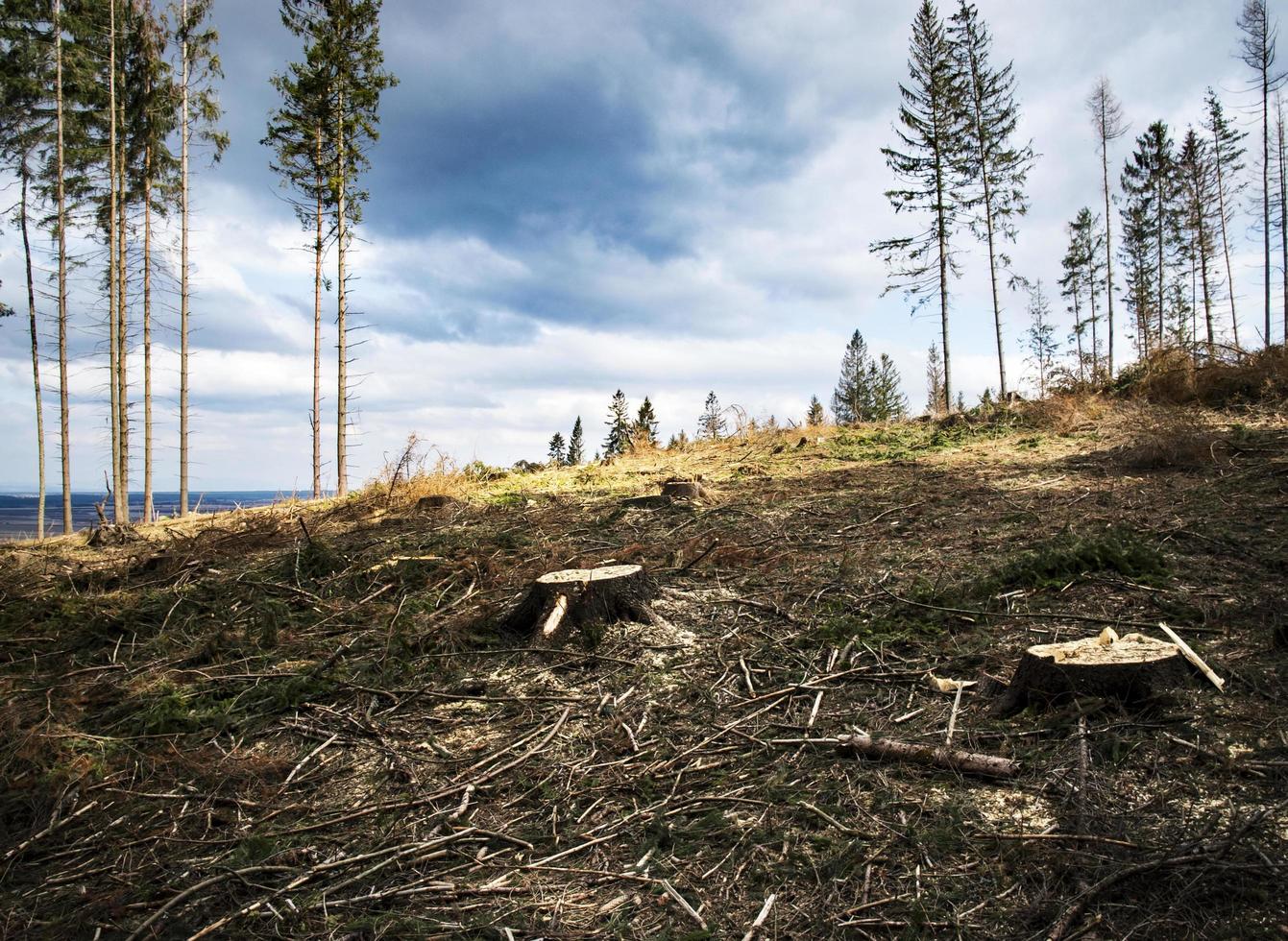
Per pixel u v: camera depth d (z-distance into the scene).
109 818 2.92
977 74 24.72
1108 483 6.50
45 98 20.08
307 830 2.76
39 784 3.06
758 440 12.27
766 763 2.96
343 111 20.83
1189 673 3.09
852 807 2.59
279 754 3.42
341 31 20.86
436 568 5.65
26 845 2.69
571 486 9.55
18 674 4.48
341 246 20.72
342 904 2.29
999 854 2.23
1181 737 2.72
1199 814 2.29
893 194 24.56
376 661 4.24
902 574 4.90
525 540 6.50
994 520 5.86
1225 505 5.27
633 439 13.64
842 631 4.14
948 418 12.19
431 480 9.23
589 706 3.60
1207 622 3.61
